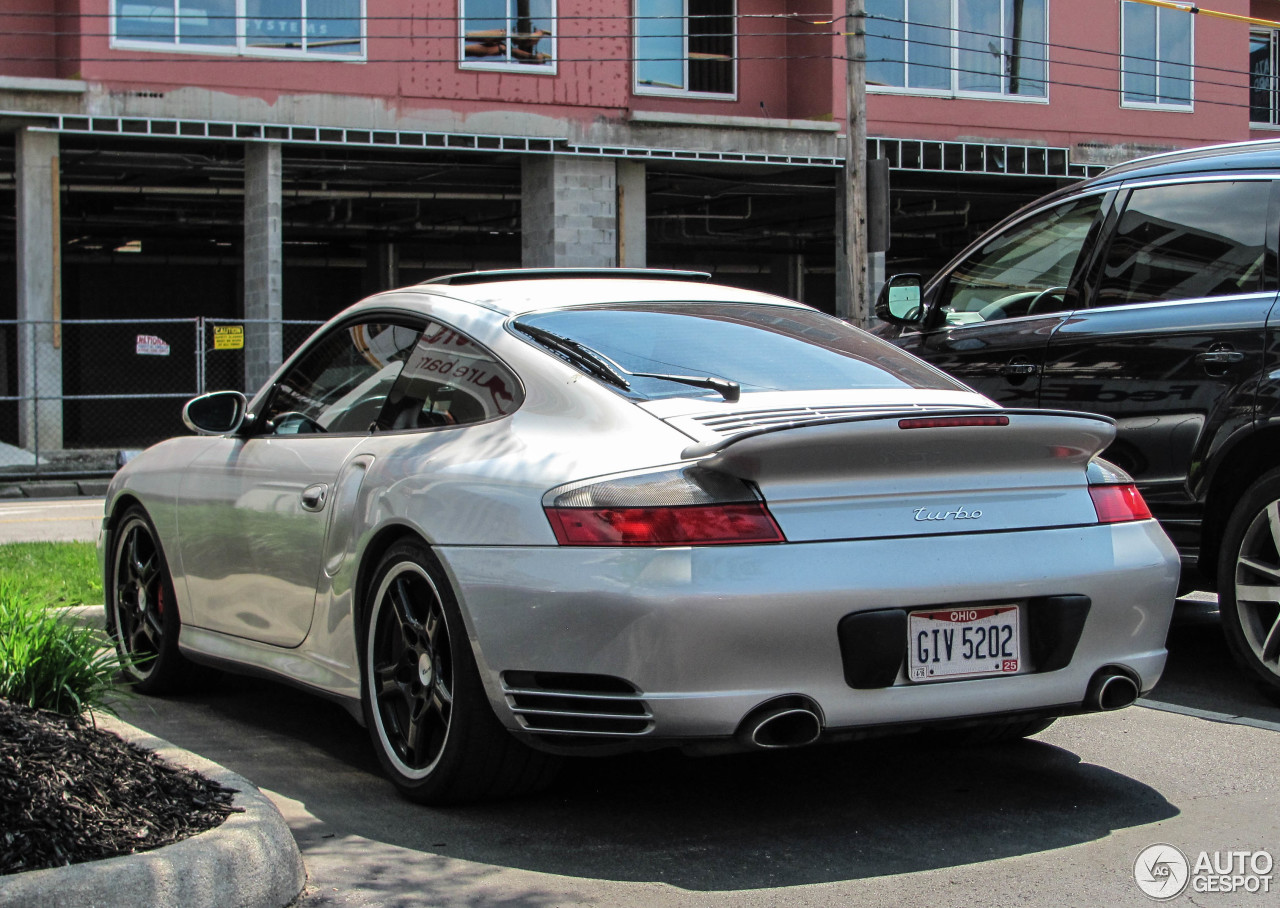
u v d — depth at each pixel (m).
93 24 18.72
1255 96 29.38
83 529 12.30
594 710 3.48
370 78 20.20
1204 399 5.30
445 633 3.85
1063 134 25.14
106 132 18.84
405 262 32.72
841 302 23.80
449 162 22.02
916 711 3.53
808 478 3.50
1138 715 5.03
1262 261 5.29
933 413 3.53
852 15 17.52
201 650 5.09
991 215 29.78
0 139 19.83
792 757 4.48
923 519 3.58
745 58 23.80
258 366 19.97
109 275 31.36
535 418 3.87
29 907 2.82
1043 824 3.77
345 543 4.20
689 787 4.15
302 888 3.34
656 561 3.38
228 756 4.57
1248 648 5.14
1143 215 5.80
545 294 4.44
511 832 3.74
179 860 3.05
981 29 24.44
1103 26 25.34
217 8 19.36
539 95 21.22
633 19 23.11
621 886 3.33
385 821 3.85
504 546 3.59
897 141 23.62
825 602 3.40
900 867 3.44
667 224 29.94
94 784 3.37
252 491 4.76
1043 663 3.69
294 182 23.97
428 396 4.28
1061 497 3.82
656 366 3.97
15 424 29.80
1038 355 5.95
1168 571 3.90
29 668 3.86
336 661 4.30
